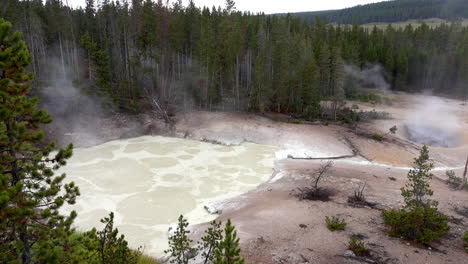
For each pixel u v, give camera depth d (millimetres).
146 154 32312
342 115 48938
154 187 24609
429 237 14078
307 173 26688
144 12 42438
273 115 46219
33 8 47938
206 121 41156
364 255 13281
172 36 43812
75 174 26438
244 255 13438
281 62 45969
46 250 7020
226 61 44875
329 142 35250
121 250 8953
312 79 46938
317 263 12719
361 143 35812
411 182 25203
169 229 18000
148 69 43062
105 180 25469
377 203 20188
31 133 7641
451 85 79312
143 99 46719
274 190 23406
